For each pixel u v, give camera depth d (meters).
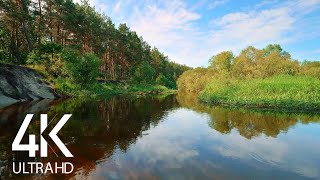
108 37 65.31
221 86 38.50
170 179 9.35
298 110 25.58
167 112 25.58
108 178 9.30
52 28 46.06
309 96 27.09
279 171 10.27
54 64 42.09
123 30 77.00
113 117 21.78
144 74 82.56
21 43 47.88
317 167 10.72
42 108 24.58
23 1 39.09
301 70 48.06
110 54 69.25
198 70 80.38
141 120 20.70
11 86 30.78
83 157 11.45
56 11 45.47
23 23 39.88
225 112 25.30
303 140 14.65
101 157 11.51
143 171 10.02
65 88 39.81
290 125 18.55
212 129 17.52
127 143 13.84
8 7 34.44
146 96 50.47
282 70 46.03
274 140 14.67
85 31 51.72
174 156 11.84
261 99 28.14
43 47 42.19
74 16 48.16
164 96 51.78
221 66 57.53
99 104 30.84
